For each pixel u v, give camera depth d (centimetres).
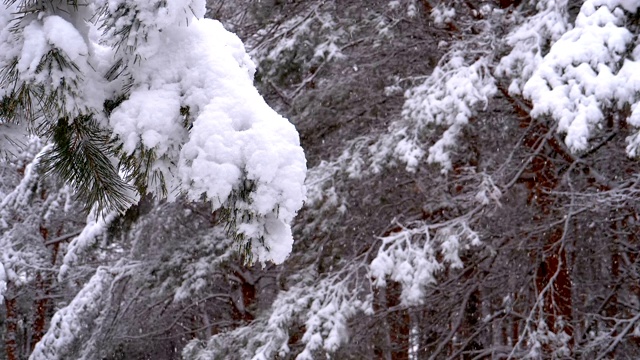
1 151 201
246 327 764
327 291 674
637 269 773
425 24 770
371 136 779
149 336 1091
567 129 426
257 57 771
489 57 576
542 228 672
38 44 166
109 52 188
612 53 432
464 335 852
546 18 509
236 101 184
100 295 953
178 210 975
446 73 595
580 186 668
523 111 659
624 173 686
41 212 1340
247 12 798
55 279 1463
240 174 178
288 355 671
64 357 936
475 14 714
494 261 782
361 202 822
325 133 885
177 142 183
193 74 186
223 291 1183
